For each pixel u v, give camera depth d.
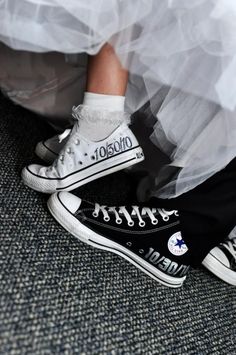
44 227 0.88
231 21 0.69
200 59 0.75
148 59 0.78
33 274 0.77
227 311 0.93
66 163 0.91
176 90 0.82
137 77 0.86
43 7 0.73
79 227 0.88
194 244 0.90
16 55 1.09
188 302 0.90
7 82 1.17
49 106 1.14
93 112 0.85
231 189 0.88
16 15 0.75
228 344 0.85
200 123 0.82
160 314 0.83
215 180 0.88
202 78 0.75
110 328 0.75
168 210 0.90
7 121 1.17
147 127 0.98
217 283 0.99
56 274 0.79
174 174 0.93
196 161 0.85
